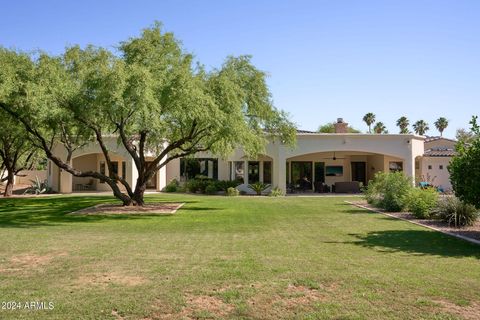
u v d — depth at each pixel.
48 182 34.72
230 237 11.61
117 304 5.68
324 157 35.34
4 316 5.26
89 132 20.02
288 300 5.88
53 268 7.68
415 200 16.48
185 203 22.94
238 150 32.44
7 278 6.98
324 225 14.16
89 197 28.14
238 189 32.50
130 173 33.50
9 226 14.10
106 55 17.14
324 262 8.24
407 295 6.12
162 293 6.14
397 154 30.59
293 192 33.31
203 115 15.95
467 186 11.43
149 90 14.96
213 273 7.28
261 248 9.85
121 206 20.67
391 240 11.11
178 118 16.33
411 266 7.98
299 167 35.19
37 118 16.22
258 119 20.81
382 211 18.61
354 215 17.17
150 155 33.91
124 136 18.80
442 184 34.12
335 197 27.78
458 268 7.85
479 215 13.71
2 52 16.39
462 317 5.30
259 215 17.23
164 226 14.01
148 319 5.23
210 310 5.50
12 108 17.11
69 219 16.17
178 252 9.28
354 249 9.79
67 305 5.64
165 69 17.50
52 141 23.98
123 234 12.16
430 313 5.42
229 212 18.41
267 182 33.03
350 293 6.21
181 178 36.25
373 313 5.40
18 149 29.77
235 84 18.28
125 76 15.11
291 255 8.98
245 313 5.40
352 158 36.22
